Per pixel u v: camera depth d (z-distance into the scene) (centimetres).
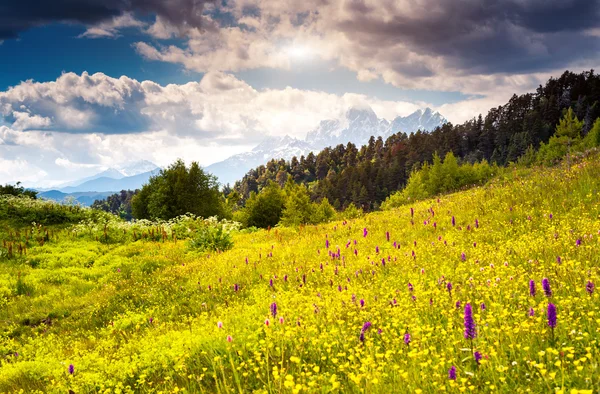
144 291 1402
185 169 4188
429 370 462
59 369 775
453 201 1934
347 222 2180
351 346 592
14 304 1432
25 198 3259
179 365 627
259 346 654
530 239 964
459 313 596
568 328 468
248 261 1523
